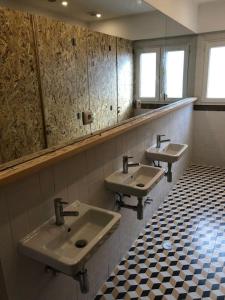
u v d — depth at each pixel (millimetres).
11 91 1105
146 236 2398
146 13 2199
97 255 1766
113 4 1764
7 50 1069
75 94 1494
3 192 1033
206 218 2641
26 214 1163
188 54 3426
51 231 1244
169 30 2717
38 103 1247
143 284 1856
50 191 1286
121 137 1918
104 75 1762
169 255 2131
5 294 1121
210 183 3461
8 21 1059
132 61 2113
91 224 1418
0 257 1063
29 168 1069
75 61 1479
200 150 4168
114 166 1875
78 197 1512
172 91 3096
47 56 1278
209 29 3506
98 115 1704
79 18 1473
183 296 1736
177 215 2717
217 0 3340
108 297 1772
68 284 1505
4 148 1084
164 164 2844
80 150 1375
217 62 3689
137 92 2242
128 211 2158
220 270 1943
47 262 1080
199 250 2172
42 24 1226
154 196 2721
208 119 3953
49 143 1315
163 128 2793
